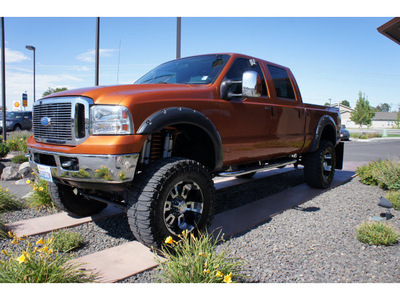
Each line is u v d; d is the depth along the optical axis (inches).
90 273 95.3
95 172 98.9
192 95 122.6
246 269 102.6
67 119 106.7
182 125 124.0
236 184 227.8
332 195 202.7
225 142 135.7
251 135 150.2
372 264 107.0
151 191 101.7
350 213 163.6
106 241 126.6
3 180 250.4
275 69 181.8
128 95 103.8
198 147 135.0
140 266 102.3
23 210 161.9
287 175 275.6
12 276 83.7
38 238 126.7
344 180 248.4
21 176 254.2
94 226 142.0
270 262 107.7
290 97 188.5
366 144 841.5
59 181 117.7
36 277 84.9
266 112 159.5
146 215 100.9
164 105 110.4
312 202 184.9
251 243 123.7
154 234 102.5
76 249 119.1
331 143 221.9
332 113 234.5
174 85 127.6
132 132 100.3
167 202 107.4
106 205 157.6
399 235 132.0
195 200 118.6
